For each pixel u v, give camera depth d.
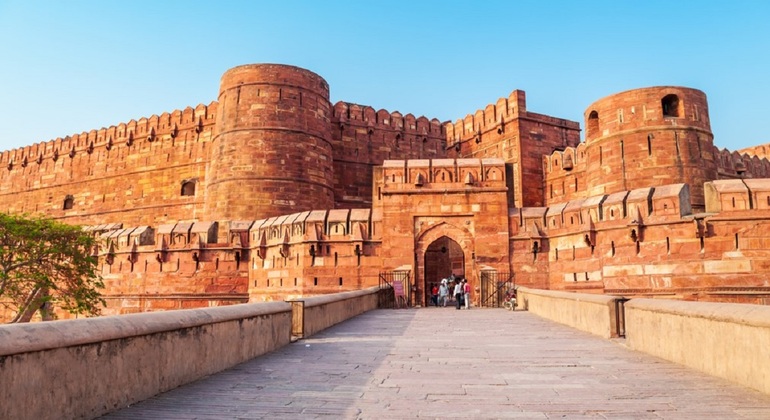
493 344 9.53
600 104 29.16
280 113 33.41
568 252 23.08
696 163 26.67
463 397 5.31
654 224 20.45
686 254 19.67
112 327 4.88
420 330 12.23
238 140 33.09
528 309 19.20
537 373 6.62
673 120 26.97
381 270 24.12
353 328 12.81
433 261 35.16
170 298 28.52
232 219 32.00
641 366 7.06
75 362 4.44
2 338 3.72
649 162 26.80
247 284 27.84
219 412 4.78
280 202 32.38
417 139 42.88
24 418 3.89
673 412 4.64
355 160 39.88
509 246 24.00
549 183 35.88
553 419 4.46
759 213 18.88
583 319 11.87
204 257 28.31
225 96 34.31
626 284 20.92
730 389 5.55
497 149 38.69
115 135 45.59
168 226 29.41
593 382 6.02
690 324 6.93
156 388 5.52
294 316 10.71
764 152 48.28
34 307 25.11
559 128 38.16
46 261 24.91
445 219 24.42
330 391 5.64
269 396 5.41
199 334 6.44
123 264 30.33
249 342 7.92
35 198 49.41
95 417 4.61
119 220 43.53
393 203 24.58
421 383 6.02
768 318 5.16
